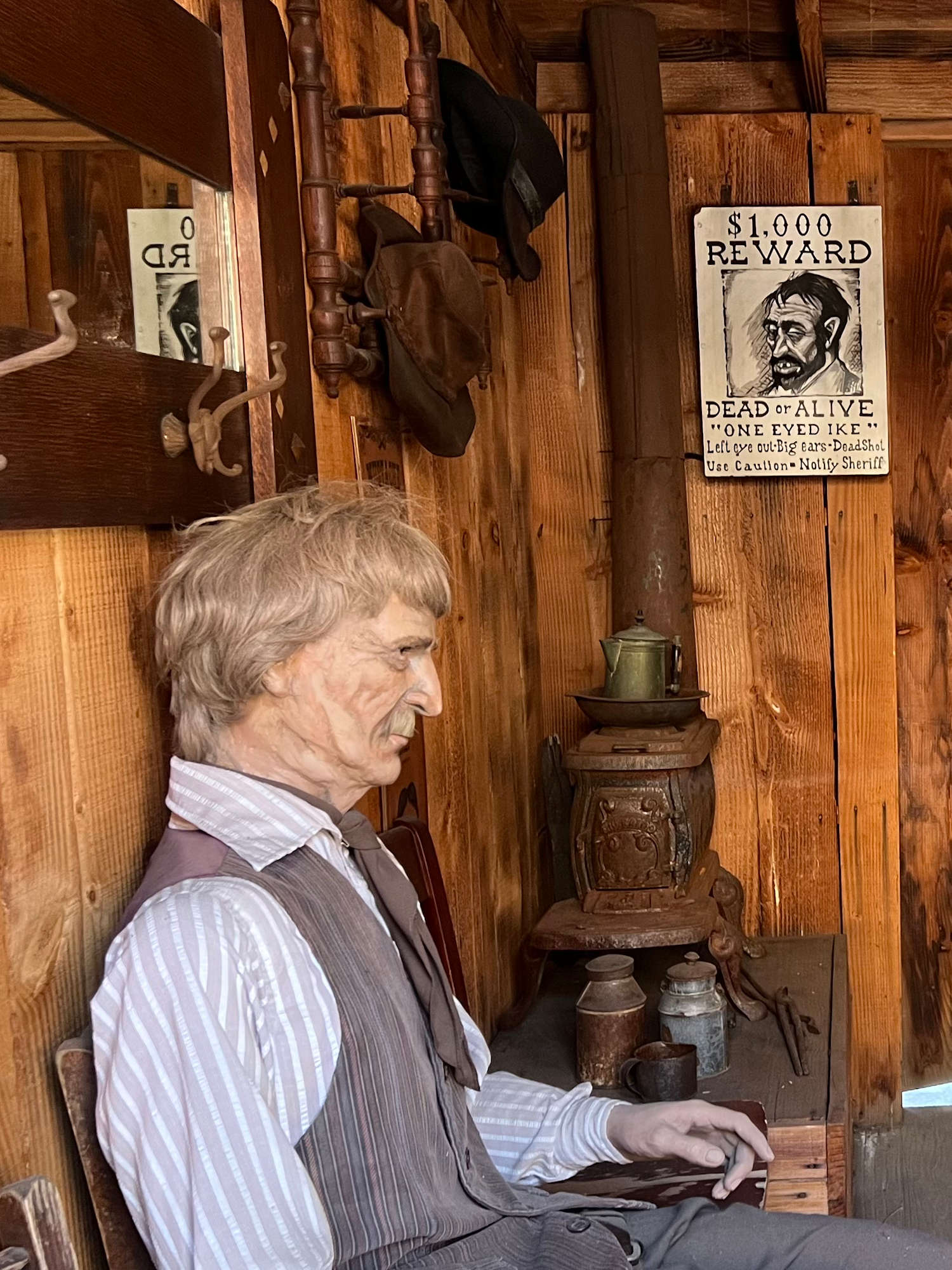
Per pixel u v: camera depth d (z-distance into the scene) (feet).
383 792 7.07
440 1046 4.89
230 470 5.20
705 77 11.91
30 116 3.97
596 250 11.84
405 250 7.00
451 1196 4.76
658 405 11.35
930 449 12.17
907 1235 5.24
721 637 12.07
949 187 12.05
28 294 3.98
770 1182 7.89
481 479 10.07
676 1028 8.66
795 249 11.73
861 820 12.16
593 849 9.46
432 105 7.28
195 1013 3.97
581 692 12.12
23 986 3.92
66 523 4.02
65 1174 4.12
